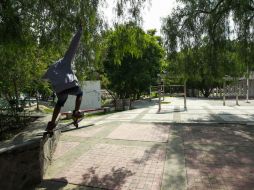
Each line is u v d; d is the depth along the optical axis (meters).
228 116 11.93
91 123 10.43
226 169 4.86
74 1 5.67
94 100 16.78
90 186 4.23
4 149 3.71
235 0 9.43
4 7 5.09
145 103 21.97
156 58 21.17
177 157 5.67
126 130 8.76
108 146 6.71
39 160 4.36
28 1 5.42
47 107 19.72
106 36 6.30
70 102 15.72
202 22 10.93
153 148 6.45
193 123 9.80
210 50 10.97
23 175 4.02
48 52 6.66
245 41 9.79
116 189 4.10
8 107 8.81
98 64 7.04
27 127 6.50
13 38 5.20
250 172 4.68
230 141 7.00
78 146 6.75
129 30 6.23
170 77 13.74
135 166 5.14
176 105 18.92
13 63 7.68
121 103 17.12
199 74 11.98
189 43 11.21
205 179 4.41
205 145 6.64
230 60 11.38
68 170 4.98
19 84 9.05
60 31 5.83
